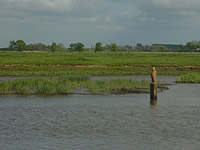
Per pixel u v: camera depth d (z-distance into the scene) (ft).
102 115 79.36
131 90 122.83
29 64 259.80
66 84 132.26
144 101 100.83
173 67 268.21
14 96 108.99
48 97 107.76
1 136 60.90
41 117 76.74
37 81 131.44
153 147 55.11
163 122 72.02
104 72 220.64
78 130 65.41
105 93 116.98
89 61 286.25
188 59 333.42
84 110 85.46
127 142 57.77
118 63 277.64
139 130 65.46
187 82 162.81
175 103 97.50
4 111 83.56
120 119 74.95
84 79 147.54
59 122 71.92
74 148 54.70
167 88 135.23
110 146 55.77
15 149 53.88
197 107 90.84
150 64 277.23
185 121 73.20
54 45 601.62
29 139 59.36
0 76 190.90
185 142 57.67
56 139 59.52
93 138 60.18
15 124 69.77
